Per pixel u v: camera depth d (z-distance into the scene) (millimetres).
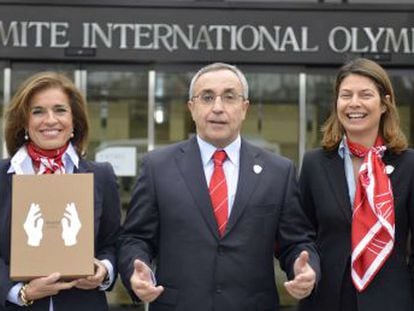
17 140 3807
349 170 4043
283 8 8273
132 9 8234
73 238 3516
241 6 8250
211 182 3836
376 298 3848
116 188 3930
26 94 3691
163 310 3744
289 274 3818
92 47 8242
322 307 3980
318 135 8422
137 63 8406
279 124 8500
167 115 8445
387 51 8336
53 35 8250
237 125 3838
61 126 3711
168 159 3926
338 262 3934
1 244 3650
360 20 8312
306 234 3916
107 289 3781
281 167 3920
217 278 3693
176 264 3736
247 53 8281
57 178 3561
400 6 8320
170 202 3793
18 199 3531
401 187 3938
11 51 8242
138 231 3871
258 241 3758
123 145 8430
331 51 8312
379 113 3988
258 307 3730
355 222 3871
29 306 3602
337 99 4078
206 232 3727
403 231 3936
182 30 8242
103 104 8484
